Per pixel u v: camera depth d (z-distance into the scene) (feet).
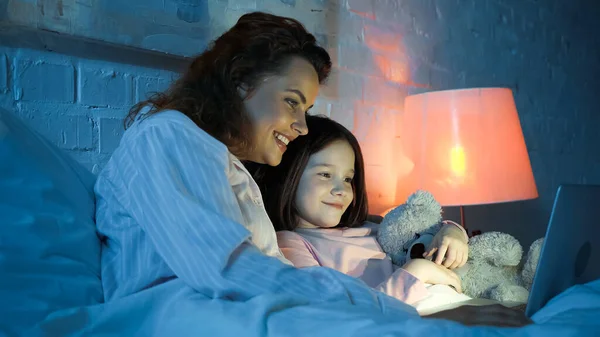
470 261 4.58
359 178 4.98
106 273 3.00
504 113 6.14
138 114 3.70
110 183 3.30
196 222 2.69
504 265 4.57
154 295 2.71
